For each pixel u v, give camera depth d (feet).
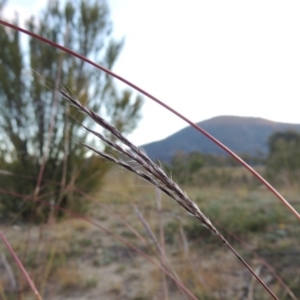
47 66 17.66
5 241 2.75
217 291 8.65
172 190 1.72
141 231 14.64
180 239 11.09
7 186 17.76
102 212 17.57
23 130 18.57
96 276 11.22
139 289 10.09
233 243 12.42
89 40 18.95
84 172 17.43
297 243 12.09
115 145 1.63
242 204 17.29
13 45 18.33
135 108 18.86
